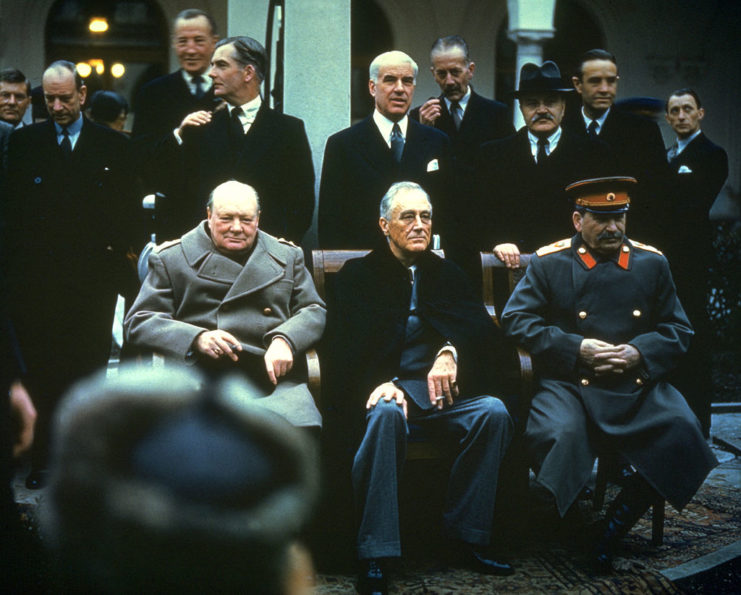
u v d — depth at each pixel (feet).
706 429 17.85
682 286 17.10
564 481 11.42
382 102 14.29
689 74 46.70
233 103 14.03
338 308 12.28
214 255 12.25
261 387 11.87
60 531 1.47
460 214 14.80
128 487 1.46
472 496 11.27
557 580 11.01
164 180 14.43
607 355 11.90
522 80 14.52
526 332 12.42
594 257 12.60
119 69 41.04
